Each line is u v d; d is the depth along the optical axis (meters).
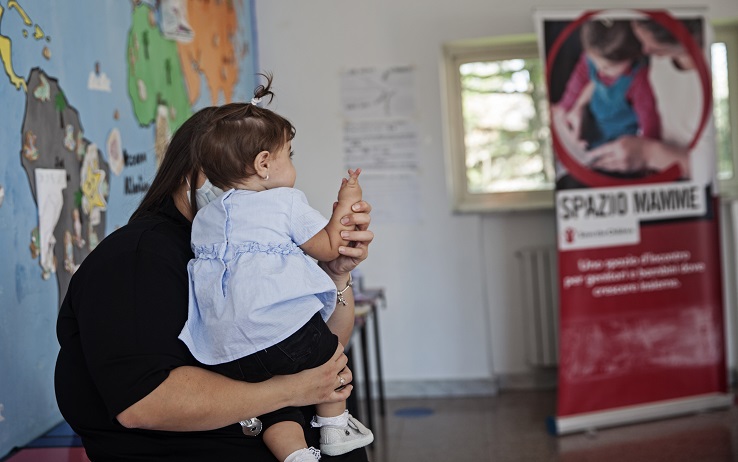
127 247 1.68
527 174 5.62
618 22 4.67
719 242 4.86
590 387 4.66
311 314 1.72
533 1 5.32
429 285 5.55
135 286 1.64
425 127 5.46
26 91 2.51
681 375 4.81
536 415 5.02
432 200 5.50
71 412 1.73
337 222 1.80
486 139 5.62
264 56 5.53
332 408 1.98
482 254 5.57
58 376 1.74
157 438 1.73
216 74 4.60
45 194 2.61
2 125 2.37
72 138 2.82
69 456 2.27
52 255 2.64
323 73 5.49
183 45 4.05
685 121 4.77
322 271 1.78
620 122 4.66
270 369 1.70
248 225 1.73
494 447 4.49
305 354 1.73
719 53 5.52
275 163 1.82
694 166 4.79
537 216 5.54
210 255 1.70
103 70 3.10
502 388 5.65
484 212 5.46
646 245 4.71
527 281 5.51
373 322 5.13
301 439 1.81
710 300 4.85
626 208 4.67
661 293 4.75
